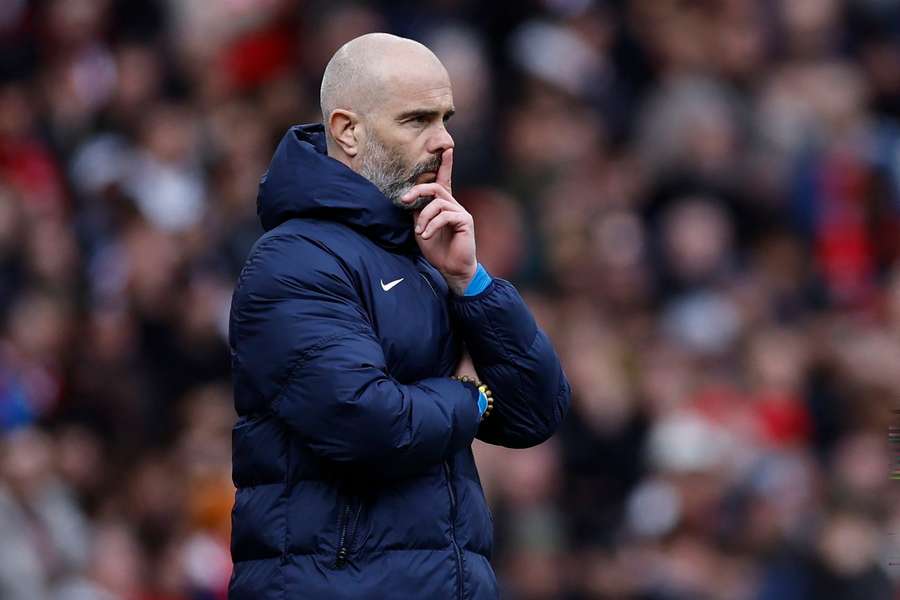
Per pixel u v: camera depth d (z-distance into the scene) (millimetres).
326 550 15070
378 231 15539
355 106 15516
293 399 15000
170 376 39312
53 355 39250
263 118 45656
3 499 33781
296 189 15516
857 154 45562
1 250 40906
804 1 48562
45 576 33781
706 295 40906
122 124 45781
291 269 15250
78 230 42469
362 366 14875
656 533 34938
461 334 16016
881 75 48781
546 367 15906
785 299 42094
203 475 35125
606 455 36406
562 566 34812
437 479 15430
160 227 41844
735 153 44750
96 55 47719
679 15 47906
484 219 41375
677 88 45812
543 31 47094
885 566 33062
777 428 37031
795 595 33312
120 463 36625
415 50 15602
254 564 15305
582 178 43594
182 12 50875
